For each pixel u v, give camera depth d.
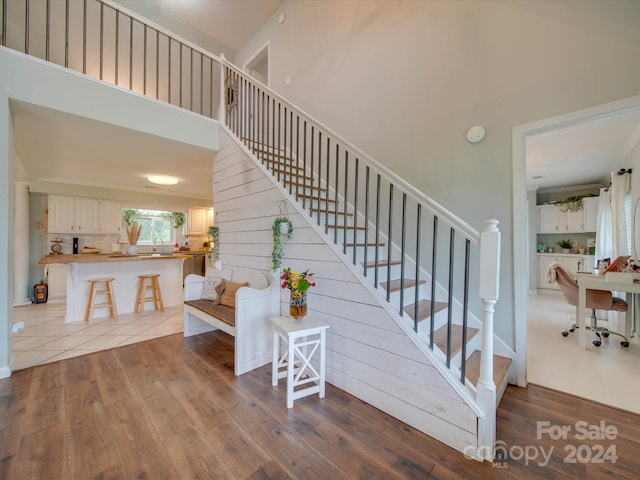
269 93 3.05
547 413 1.93
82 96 2.72
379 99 3.32
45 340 3.35
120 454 1.53
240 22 5.28
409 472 1.44
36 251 5.71
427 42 2.89
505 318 2.36
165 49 5.37
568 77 2.09
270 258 3.00
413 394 1.80
